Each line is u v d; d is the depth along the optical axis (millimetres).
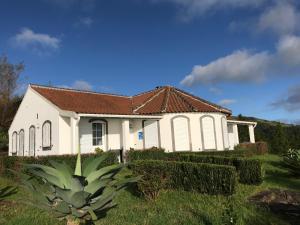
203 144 23266
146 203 9648
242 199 9820
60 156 14875
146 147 23625
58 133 18734
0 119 37000
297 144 32500
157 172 10023
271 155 29000
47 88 23109
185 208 8891
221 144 24000
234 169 10430
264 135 36500
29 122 22375
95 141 21047
